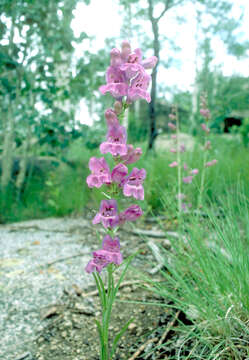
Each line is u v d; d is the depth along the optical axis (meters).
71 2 5.33
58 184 5.85
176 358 1.75
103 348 1.42
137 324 2.12
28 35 5.19
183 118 12.77
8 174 5.54
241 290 1.83
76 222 4.77
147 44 8.29
